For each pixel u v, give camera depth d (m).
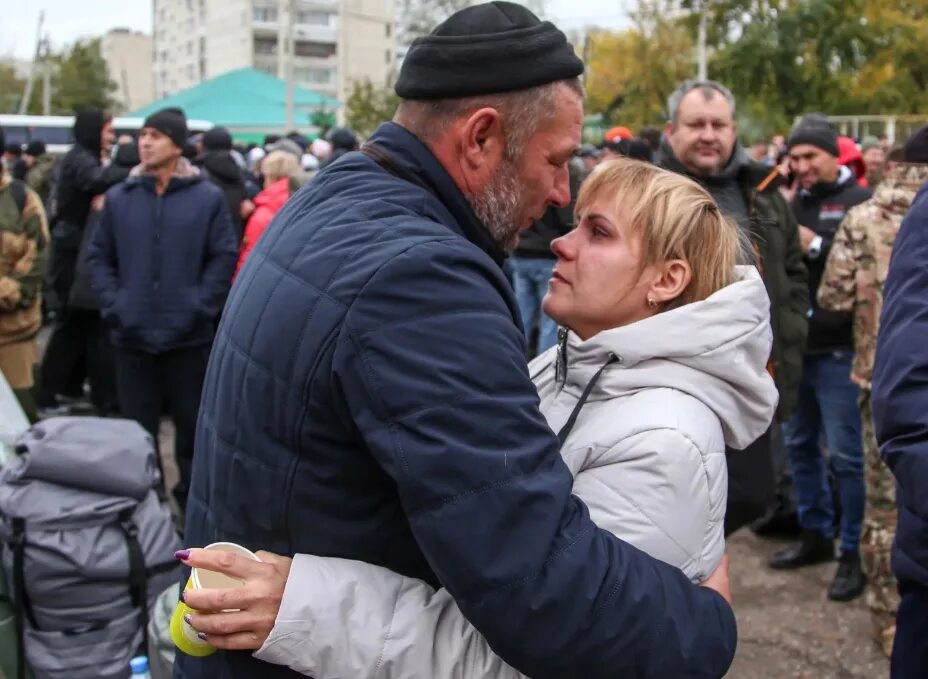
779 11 26.44
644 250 1.45
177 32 84.88
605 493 1.28
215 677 1.30
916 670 1.80
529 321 5.91
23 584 2.37
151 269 4.24
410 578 1.24
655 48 27.30
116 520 2.45
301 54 71.19
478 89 1.30
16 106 48.97
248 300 1.30
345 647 1.18
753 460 2.33
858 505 3.69
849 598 3.70
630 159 1.56
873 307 3.16
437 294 1.16
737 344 1.36
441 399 1.12
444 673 1.20
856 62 27.78
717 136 3.25
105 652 2.40
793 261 3.52
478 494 1.11
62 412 6.13
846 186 4.18
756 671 3.21
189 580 1.24
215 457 1.32
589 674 1.15
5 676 2.34
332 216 1.28
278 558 1.22
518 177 1.36
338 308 1.17
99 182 5.75
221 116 20.33
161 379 4.38
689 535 1.27
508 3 1.36
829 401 3.72
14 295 4.30
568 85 1.35
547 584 1.11
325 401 1.18
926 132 2.80
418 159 1.34
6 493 2.43
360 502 1.21
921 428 1.58
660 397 1.33
